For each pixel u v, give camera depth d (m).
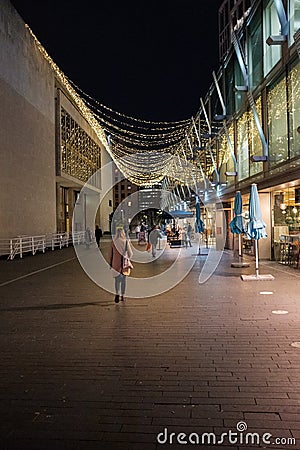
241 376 5.09
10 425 3.95
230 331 7.25
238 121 24.14
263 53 19.38
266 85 18.95
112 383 4.97
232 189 24.64
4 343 6.84
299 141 15.89
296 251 17.03
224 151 27.42
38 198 34.00
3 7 26.75
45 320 8.48
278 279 13.75
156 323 8.00
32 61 32.81
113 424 3.93
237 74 24.02
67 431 3.82
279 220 20.02
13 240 26.73
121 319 8.41
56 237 36.78
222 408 4.21
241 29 22.42
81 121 53.12
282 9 16.84
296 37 15.18
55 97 41.19
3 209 26.58
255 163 21.09
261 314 8.55
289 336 6.84
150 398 4.50
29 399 4.54
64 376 5.25
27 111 31.48
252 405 4.27
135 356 6.00
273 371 5.24
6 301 10.70
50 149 38.12
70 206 55.78
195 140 37.06
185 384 4.88
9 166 27.66
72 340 6.94
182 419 4.00
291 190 18.80
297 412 4.09
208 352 6.10
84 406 4.33
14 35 28.73
